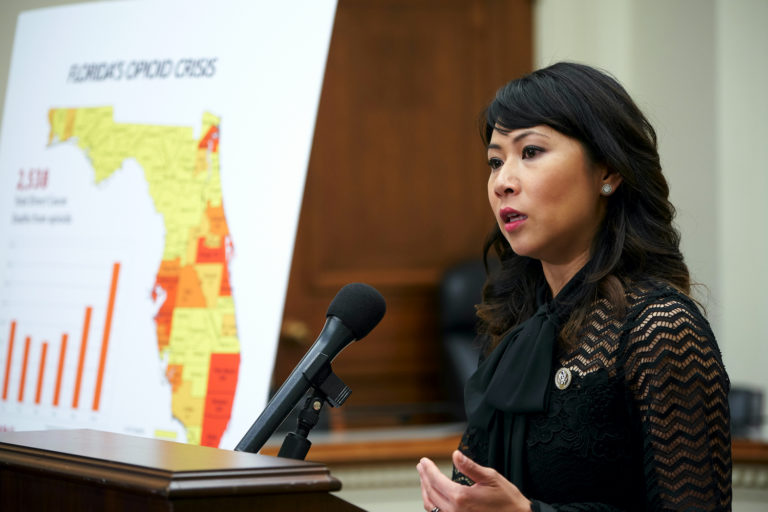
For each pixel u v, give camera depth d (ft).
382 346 49.57
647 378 11.96
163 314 17.04
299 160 16.31
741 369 45.09
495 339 15.30
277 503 8.76
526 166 13.09
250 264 16.38
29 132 19.45
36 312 18.45
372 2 49.98
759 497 28.22
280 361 46.91
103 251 17.93
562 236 13.17
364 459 28.89
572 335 12.84
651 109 47.16
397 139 50.26
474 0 50.78
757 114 45.42
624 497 12.44
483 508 11.00
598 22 49.88
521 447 12.87
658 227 13.17
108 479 8.77
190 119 17.46
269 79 16.89
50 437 11.06
